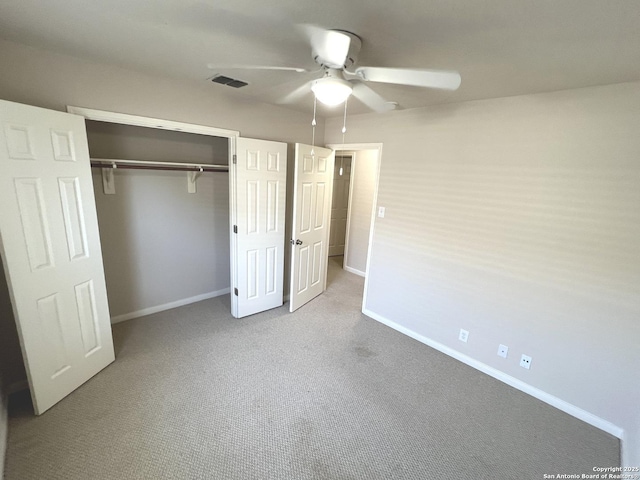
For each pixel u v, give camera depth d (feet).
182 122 8.29
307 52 5.61
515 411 7.16
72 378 6.91
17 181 5.50
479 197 8.07
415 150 9.29
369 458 5.77
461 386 7.92
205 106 8.64
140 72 7.36
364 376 8.11
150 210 10.14
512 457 5.96
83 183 6.79
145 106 7.61
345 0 3.75
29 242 5.77
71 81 6.52
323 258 13.09
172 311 11.07
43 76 6.19
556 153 6.77
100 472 5.23
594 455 6.09
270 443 5.96
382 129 10.09
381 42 4.92
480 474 5.58
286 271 12.38
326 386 7.64
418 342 9.87
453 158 8.45
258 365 8.31
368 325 10.81
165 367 8.02
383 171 10.23
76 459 5.43
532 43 4.58
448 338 9.21
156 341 9.16
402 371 8.39
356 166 16.08
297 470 5.46
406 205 9.75
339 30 4.58
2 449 5.32
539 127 6.95
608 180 6.22
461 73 5.98
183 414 6.53
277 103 9.87
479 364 8.59
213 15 4.39
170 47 5.72
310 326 10.55
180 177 10.62
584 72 5.50
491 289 8.13
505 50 4.91
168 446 5.77
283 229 11.28
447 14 3.93
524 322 7.66
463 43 4.77
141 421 6.30
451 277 8.91
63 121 6.23
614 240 6.27
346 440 6.13
